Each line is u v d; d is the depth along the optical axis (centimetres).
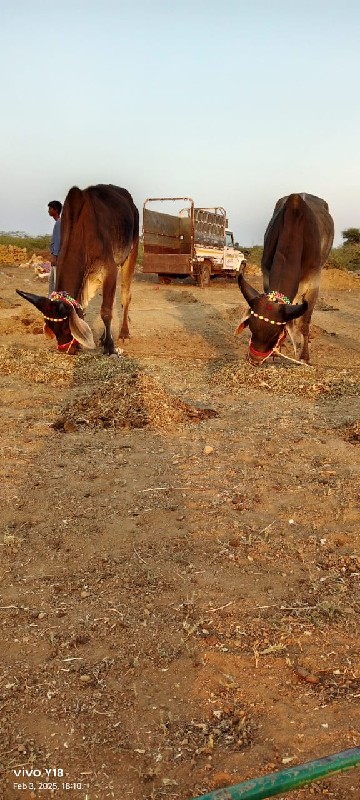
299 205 869
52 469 557
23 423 671
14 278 2386
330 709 293
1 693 300
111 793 252
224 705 296
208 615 360
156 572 402
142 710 292
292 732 280
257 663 322
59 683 307
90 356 983
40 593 379
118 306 1730
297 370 897
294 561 418
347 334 1356
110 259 963
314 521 471
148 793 252
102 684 307
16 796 251
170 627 349
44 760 265
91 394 754
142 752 270
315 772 184
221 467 566
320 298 2161
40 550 426
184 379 880
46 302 810
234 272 2556
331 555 426
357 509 487
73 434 646
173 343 1177
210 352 1101
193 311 1666
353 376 888
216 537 446
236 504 496
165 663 322
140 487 522
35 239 4000
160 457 588
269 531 455
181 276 2511
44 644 334
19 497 501
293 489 523
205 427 674
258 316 736
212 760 266
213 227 2420
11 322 1306
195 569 406
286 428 672
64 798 250
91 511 480
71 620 354
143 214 2316
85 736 277
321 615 362
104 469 558
